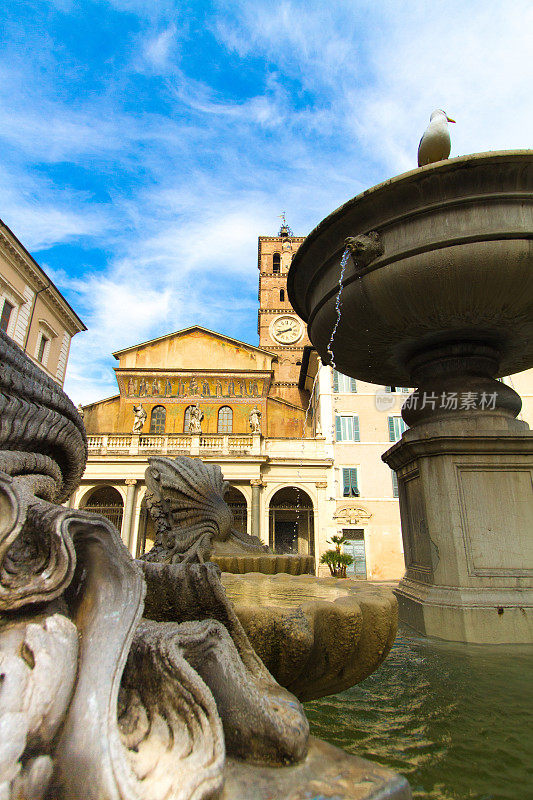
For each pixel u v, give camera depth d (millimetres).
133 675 1294
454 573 4391
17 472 1811
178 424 34844
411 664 3410
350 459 27609
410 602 4770
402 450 5176
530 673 3170
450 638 4129
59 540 1116
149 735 1101
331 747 1297
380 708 2514
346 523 26516
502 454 4633
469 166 3771
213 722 1127
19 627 1064
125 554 1238
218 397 35531
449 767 1813
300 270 5152
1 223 22531
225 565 5078
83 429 2521
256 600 2273
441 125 5211
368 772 1160
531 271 3855
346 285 4504
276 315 50750
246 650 1571
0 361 1702
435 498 4668
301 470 27234
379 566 25875
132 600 1175
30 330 26469
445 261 3912
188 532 5152
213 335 37562
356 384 29156
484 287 4004
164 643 1304
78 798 895
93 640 1113
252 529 25609
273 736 1205
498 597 4188
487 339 5023
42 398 2035
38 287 26812
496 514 4504
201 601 1613
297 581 3529
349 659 2133
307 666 1983
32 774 893
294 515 30984
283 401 36344
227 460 26391
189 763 1001
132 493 25859
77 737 958
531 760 1872
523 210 3848
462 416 4902
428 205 3977
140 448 26844
